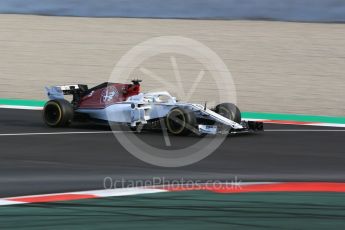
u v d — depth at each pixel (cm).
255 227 2358
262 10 10944
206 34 9519
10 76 7800
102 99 4838
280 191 2952
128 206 2666
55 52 8856
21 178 3250
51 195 2873
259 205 2683
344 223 2411
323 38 9112
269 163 3672
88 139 4425
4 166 3547
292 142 4375
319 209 2617
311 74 7606
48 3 11869
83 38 9506
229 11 10988
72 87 4997
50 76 7800
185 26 10044
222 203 2717
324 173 3409
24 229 2331
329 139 4519
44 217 2495
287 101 6544
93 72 7931
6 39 9544
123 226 2370
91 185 3094
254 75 7600
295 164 3653
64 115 4856
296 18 10456
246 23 10181
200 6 11325
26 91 7125
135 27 10069
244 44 8944
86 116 4888
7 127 4950
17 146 4162
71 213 2553
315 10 10800
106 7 11525
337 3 10950
